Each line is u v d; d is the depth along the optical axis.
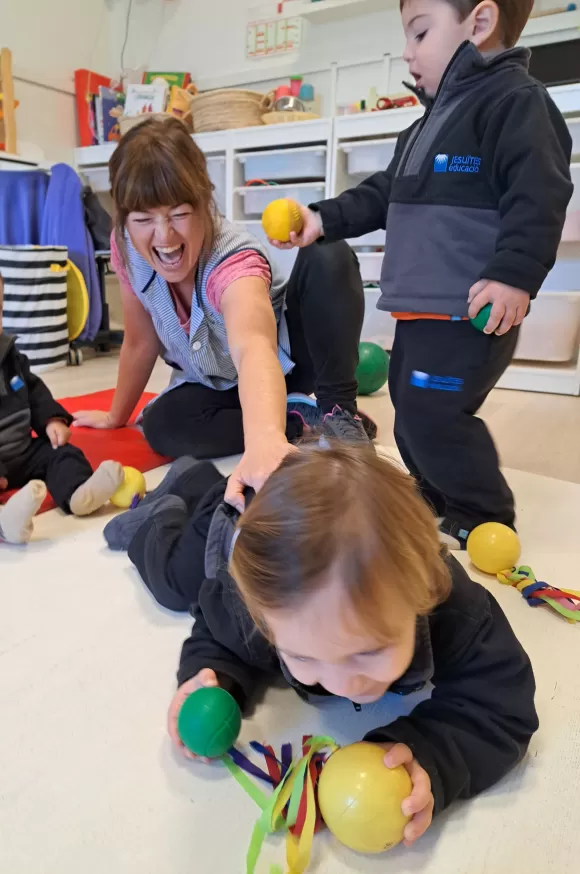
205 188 1.14
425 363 1.08
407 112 2.37
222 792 0.57
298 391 1.56
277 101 2.83
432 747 0.53
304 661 0.48
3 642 0.77
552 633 0.81
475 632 0.57
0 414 1.21
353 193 1.25
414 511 0.48
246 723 0.65
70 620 0.82
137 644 0.77
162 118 1.16
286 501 0.47
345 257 1.39
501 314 0.96
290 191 2.71
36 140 3.29
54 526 1.12
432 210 1.05
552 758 0.61
